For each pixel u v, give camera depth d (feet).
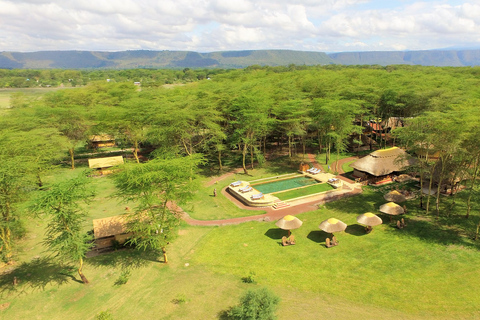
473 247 92.63
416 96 200.13
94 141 265.34
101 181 175.22
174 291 82.12
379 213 122.42
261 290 71.00
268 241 106.01
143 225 94.63
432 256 89.97
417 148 118.32
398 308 71.05
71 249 84.33
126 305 77.92
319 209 130.62
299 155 217.77
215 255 99.55
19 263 98.02
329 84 257.55
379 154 159.02
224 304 75.82
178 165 94.17
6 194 93.97
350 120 178.40
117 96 310.24
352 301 74.38
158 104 192.54
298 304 74.08
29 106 279.90
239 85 263.29
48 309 77.51
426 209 119.65
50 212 78.59
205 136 195.93
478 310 68.28
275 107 196.24
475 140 99.30
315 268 88.79
